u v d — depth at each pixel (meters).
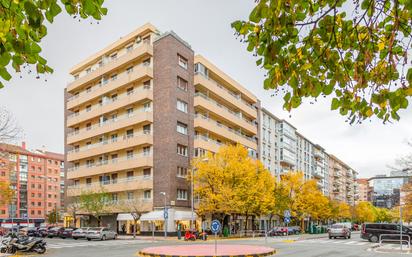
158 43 49.25
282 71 3.94
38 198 104.31
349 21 4.02
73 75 63.53
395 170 37.88
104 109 53.25
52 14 3.55
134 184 47.94
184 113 49.28
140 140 47.53
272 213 58.88
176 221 45.38
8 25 3.55
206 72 53.94
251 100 66.69
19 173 99.50
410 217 49.50
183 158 48.25
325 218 78.56
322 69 4.18
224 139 57.66
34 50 3.83
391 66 3.88
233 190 43.38
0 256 22.73
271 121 75.69
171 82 47.47
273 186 51.59
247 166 44.91
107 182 52.91
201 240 38.28
